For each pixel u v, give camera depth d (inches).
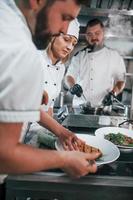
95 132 53.6
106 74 94.3
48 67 60.2
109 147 43.9
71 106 85.8
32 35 26.2
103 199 37.1
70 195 36.9
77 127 59.9
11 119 23.5
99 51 91.7
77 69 91.2
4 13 24.7
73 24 54.8
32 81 24.0
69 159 30.0
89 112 77.3
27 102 24.2
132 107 81.4
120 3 77.5
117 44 91.5
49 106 60.8
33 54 24.1
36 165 26.7
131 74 93.0
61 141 43.4
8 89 23.1
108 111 77.7
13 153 24.6
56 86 64.5
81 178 37.4
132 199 37.1
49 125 45.2
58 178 37.1
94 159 35.1
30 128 50.0
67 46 57.8
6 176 36.8
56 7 23.8
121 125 62.5
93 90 91.5
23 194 36.6
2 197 37.9
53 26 25.1
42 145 44.7
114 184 36.5
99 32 87.9
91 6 78.7
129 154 46.1
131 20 85.4
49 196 36.9
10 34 23.8
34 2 24.0
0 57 23.2
